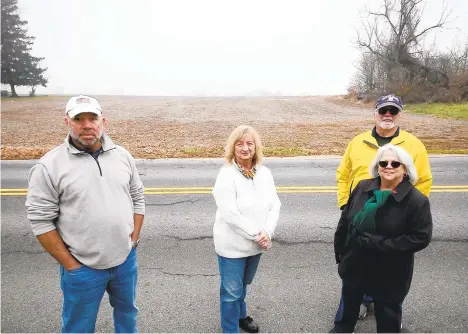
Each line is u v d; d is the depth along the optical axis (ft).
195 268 12.60
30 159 32.83
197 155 34.83
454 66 99.40
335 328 8.86
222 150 37.63
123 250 7.66
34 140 45.96
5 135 50.26
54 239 7.09
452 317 9.87
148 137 48.44
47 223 7.01
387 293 7.76
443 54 102.01
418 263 12.79
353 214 7.96
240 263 8.84
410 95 91.30
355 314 8.48
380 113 9.59
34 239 15.06
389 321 7.79
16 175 26.25
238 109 98.02
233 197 8.63
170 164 30.01
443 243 14.35
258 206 8.83
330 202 19.63
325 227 16.16
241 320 9.61
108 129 56.65
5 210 18.58
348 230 8.19
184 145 41.57
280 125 61.82
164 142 43.98
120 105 110.73
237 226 8.43
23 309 10.36
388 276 7.71
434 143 40.24
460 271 12.23
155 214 17.90
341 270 8.39
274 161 30.83
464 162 29.19
